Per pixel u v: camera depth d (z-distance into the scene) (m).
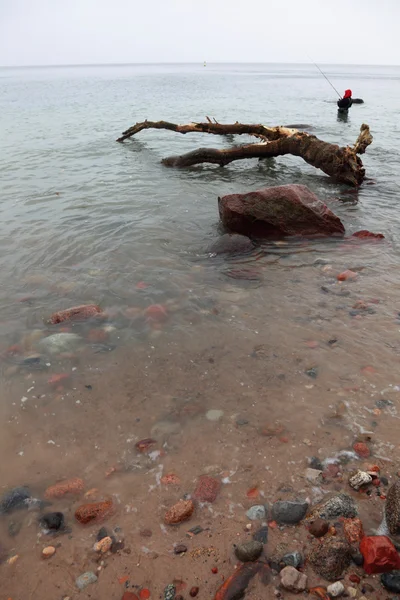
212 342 4.83
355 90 45.44
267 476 3.18
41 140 17.09
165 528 2.83
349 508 2.85
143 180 11.50
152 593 2.44
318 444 3.44
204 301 5.68
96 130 19.55
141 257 6.96
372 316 5.19
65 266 6.67
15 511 2.97
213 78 75.44
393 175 11.79
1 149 15.28
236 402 3.94
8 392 4.10
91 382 4.25
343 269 6.46
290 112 25.19
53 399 4.02
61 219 8.53
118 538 2.77
